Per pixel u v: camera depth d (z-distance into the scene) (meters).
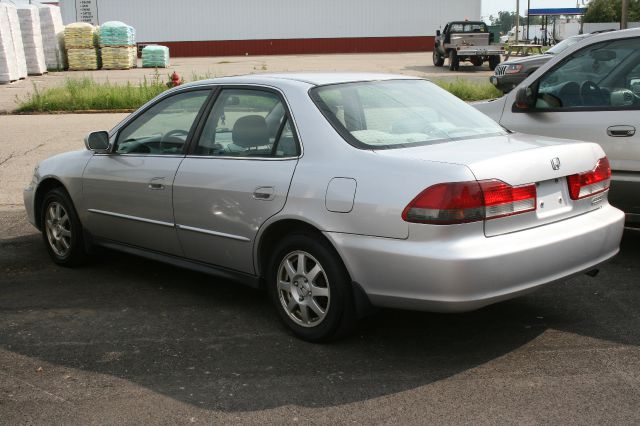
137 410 3.64
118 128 5.72
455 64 33.44
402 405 3.63
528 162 4.06
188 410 3.63
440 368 4.05
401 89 4.97
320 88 4.66
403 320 4.77
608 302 5.05
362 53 56.66
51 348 4.45
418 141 4.38
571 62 6.26
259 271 4.69
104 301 5.31
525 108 6.42
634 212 5.98
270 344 4.45
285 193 4.37
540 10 62.72
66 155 6.20
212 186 4.81
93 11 55.88
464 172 3.82
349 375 3.99
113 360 4.26
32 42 31.02
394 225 3.89
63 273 6.04
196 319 4.91
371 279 4.02
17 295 5.47
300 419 3.51
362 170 4.09
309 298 4.38
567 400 3.63
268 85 4.79
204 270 5.11
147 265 6.23
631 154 5.85
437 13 57.38
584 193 4.40
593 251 4.34
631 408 3.54
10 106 20.62
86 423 3.52
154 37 56.69
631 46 5.99
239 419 3.53
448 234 3.78
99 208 5.75
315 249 4.27
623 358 4.12
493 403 3.62
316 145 4.37
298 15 57.09
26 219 8.00
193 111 5.21
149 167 5.30
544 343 4.36
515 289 3.91
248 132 4.76
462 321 4.74
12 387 3.93
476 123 4.83
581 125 6.09
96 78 30.28
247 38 57.12
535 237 4.01
